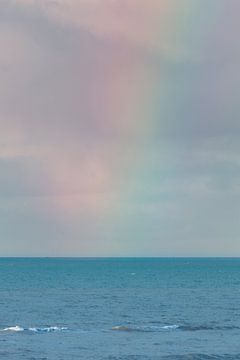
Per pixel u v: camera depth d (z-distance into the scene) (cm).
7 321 9838
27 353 7081
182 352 7225
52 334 8494
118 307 12012
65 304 12519
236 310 11662
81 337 8250
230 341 8050
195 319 10294
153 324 9644
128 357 6888
